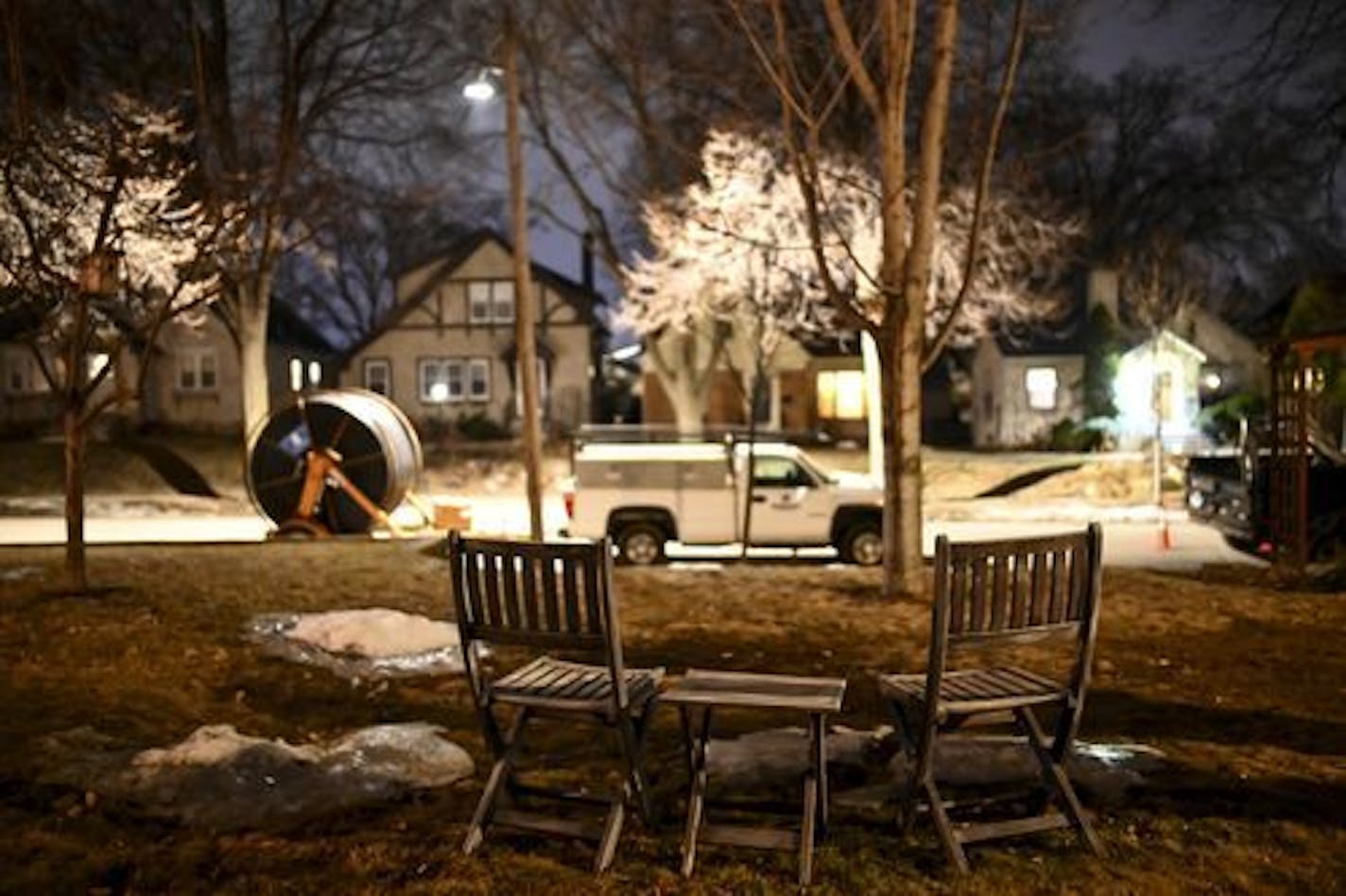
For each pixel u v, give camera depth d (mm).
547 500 29250
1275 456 14500
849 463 33062
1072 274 44344
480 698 4762
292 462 19500
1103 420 37719
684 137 26094
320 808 5020
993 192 24141
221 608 10109
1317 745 5980
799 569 13406
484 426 40594
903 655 8242
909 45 10445
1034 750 4727
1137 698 6973
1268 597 10906
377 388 43312
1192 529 20828
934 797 4418
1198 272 40500
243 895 4160
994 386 41969
